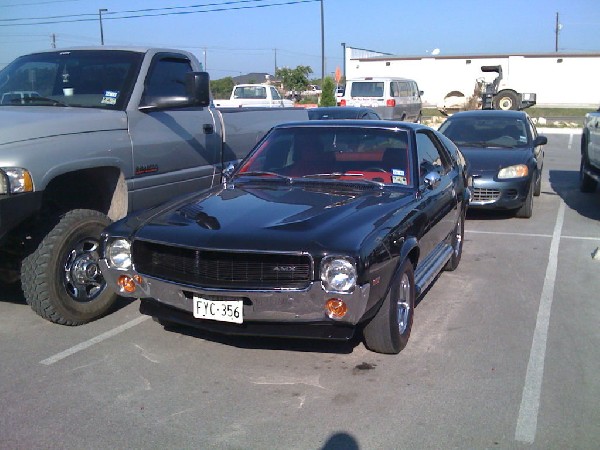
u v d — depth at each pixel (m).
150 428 3.73
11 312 5.70
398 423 3.78
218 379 4.38
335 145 5.68
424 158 5.82
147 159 5.88
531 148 10.59
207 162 6.77
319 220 4.38
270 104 26.70
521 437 3.62
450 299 6.16
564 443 3.57
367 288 4.02
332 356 4.73
